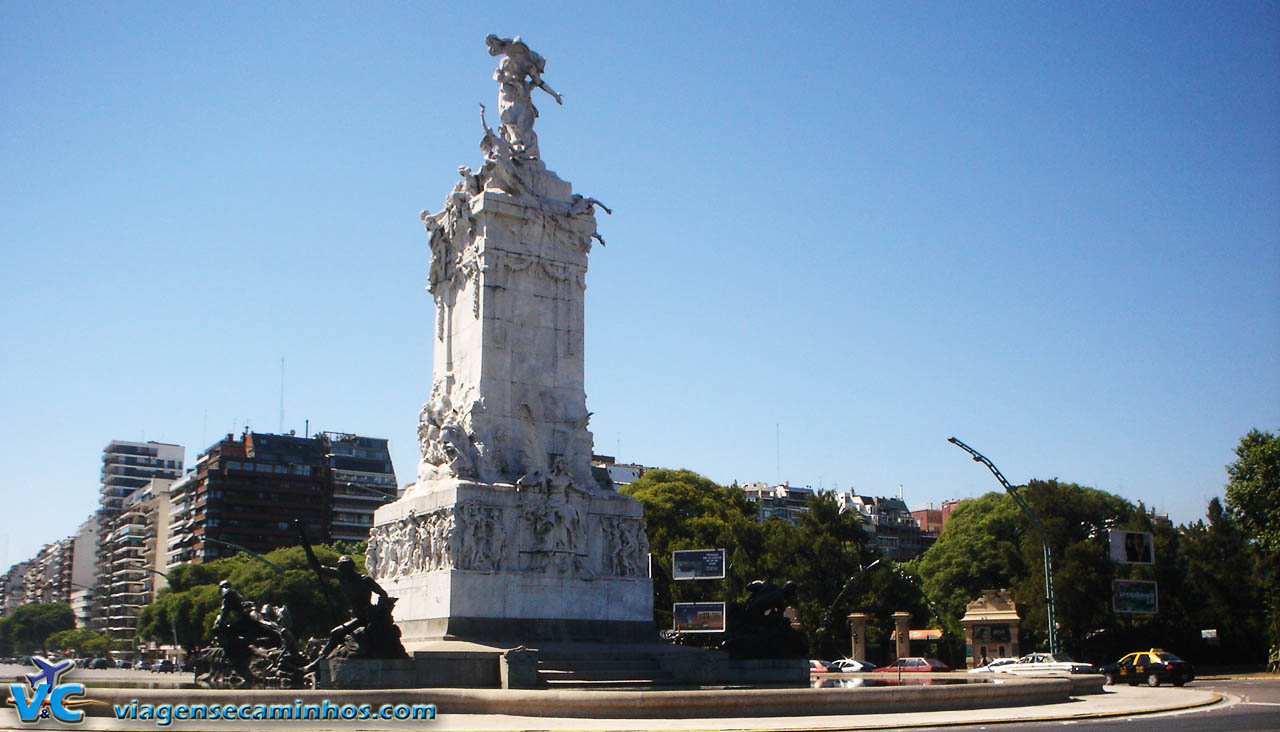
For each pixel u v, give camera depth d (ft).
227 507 588.50
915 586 336.70
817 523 333.83
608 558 162.30
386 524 168.35
